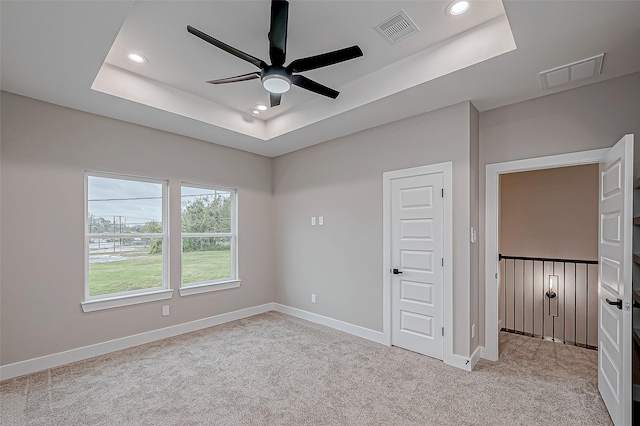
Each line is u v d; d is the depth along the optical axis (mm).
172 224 3953
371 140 3803
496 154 3164
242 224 4738
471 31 2404
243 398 2451
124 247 3619
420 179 3344
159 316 3777
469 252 2994
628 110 2535
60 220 3109
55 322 3053
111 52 2697
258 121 4230
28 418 2203
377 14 2219
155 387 2619
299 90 3402
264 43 2580
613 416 2119
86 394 2512
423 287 3297
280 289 5008
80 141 3244
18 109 2887
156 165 3816
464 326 2994
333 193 4230
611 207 2271
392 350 3393
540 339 3748
